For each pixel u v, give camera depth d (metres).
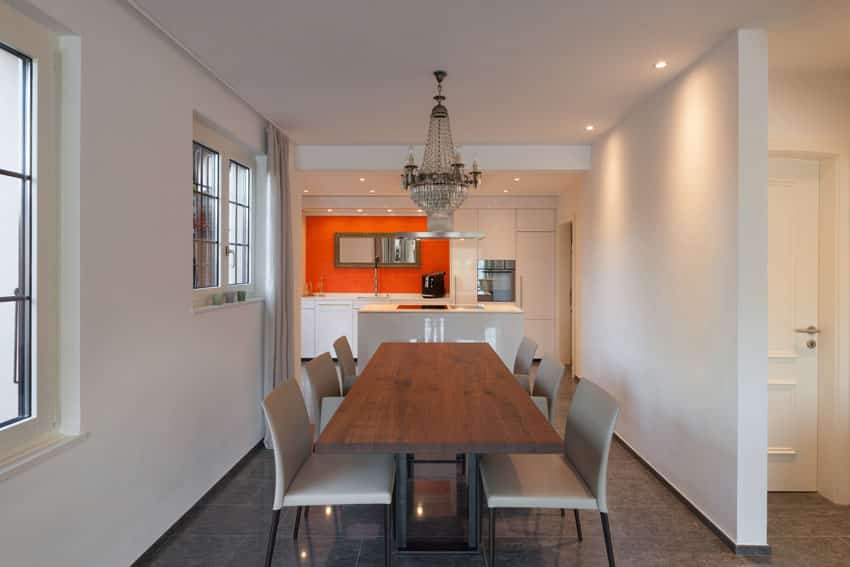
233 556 2.45
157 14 2.38
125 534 2.27
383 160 5.01
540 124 4.24
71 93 1.97
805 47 2.72
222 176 3.55
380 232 8.53
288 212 4.41
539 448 1.78
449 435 1.85
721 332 2.67
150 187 2.49
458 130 4.44
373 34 2.60
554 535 2.66
